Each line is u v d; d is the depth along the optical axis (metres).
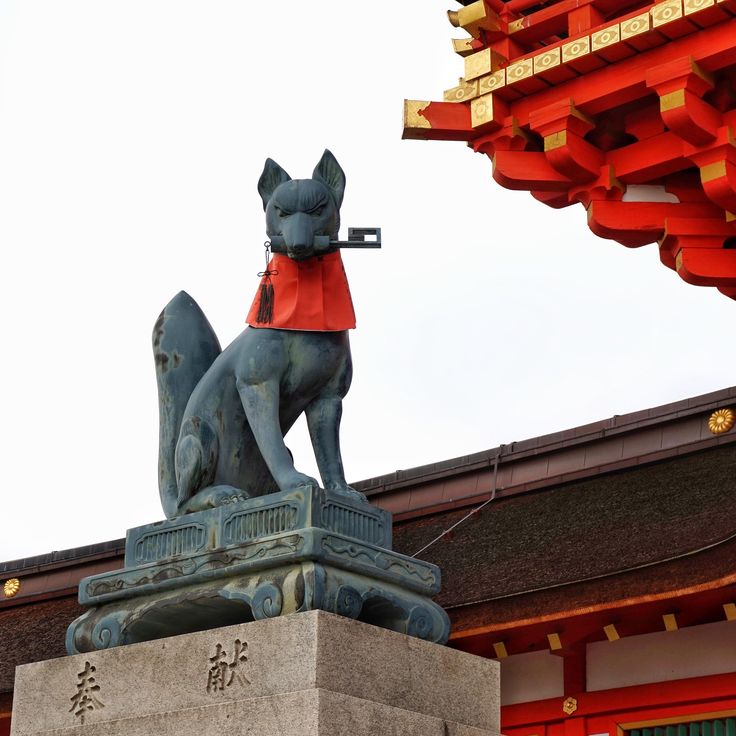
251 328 10.40
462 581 18.38
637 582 16.34
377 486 20.88
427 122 14.57
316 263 10.30
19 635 21.64
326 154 10.33
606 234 14.76
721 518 16.98
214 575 9.57
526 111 14.50
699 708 17.09
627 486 18.58
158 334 10.91
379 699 9.12
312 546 9.25
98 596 10.05
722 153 13.76
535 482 19.39
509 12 14.67
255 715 8.92
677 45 13.63
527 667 18.58
